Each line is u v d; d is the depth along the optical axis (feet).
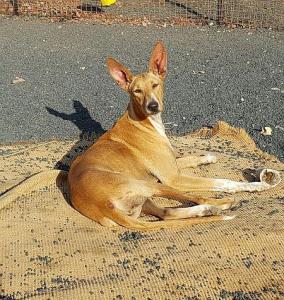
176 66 10.28
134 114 5.67
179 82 9.37
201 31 12.98
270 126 7.47
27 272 4.36
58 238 4.81
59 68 10.33
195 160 6.17
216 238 4.66
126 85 5.73
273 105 8.23
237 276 4.21
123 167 5.38
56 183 5.82
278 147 6.84
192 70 10.02
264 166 6.22
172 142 6.95
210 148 6.75
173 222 4.87
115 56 11.01
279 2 14.88
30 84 9.46
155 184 5.07
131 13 14.52
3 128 7.70
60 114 8.16
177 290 4.09
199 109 8.14
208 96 8.67
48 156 6.68
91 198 4.92
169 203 5.40
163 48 5.72
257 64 10.32
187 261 4.40
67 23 13.84
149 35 12.70
